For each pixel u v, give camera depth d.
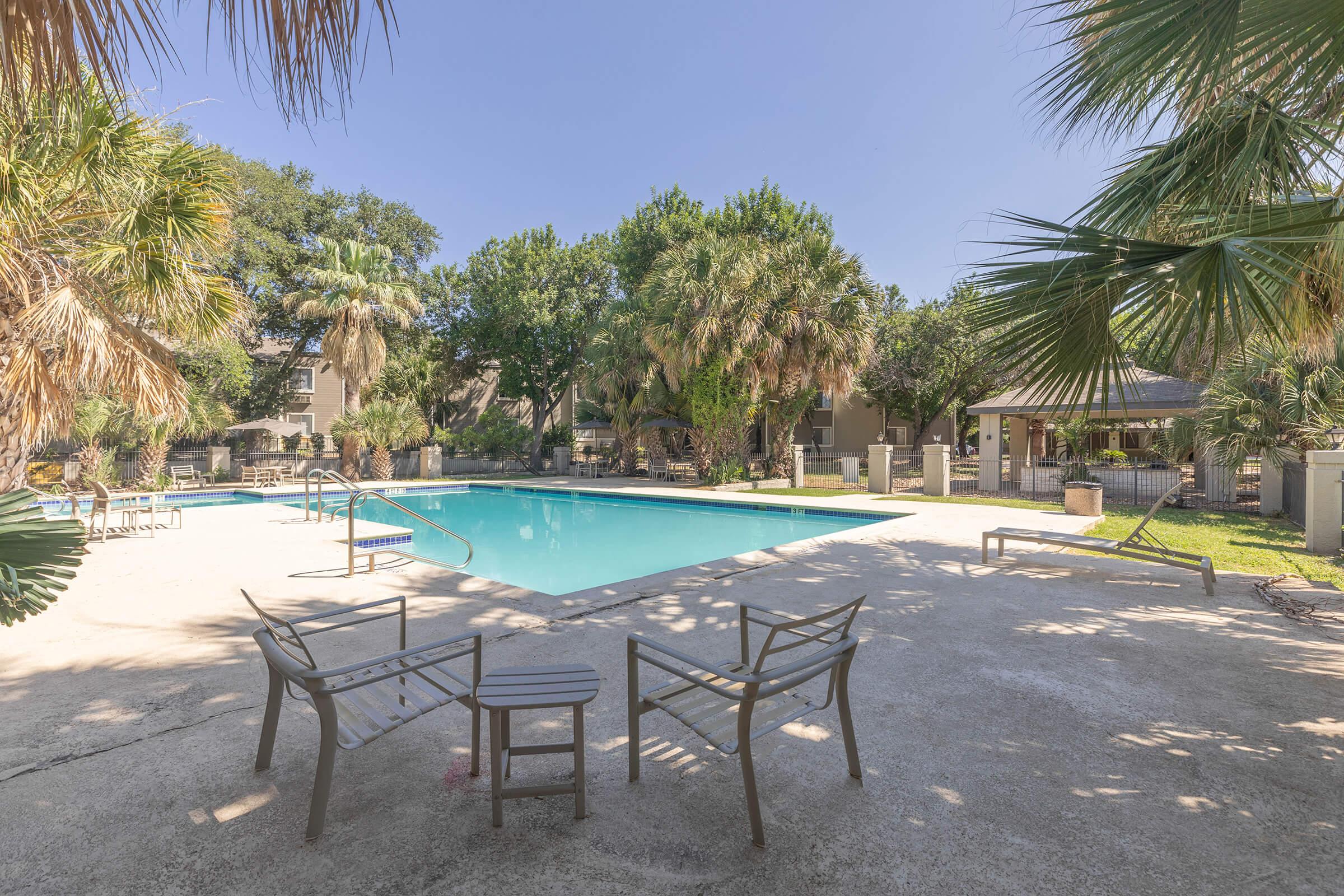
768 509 14.70
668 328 18.66
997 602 5.43
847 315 18.05
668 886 1.99
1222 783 2.57
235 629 4.64
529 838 2.23
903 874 2.04
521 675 2.53
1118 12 2.70
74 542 3.12
